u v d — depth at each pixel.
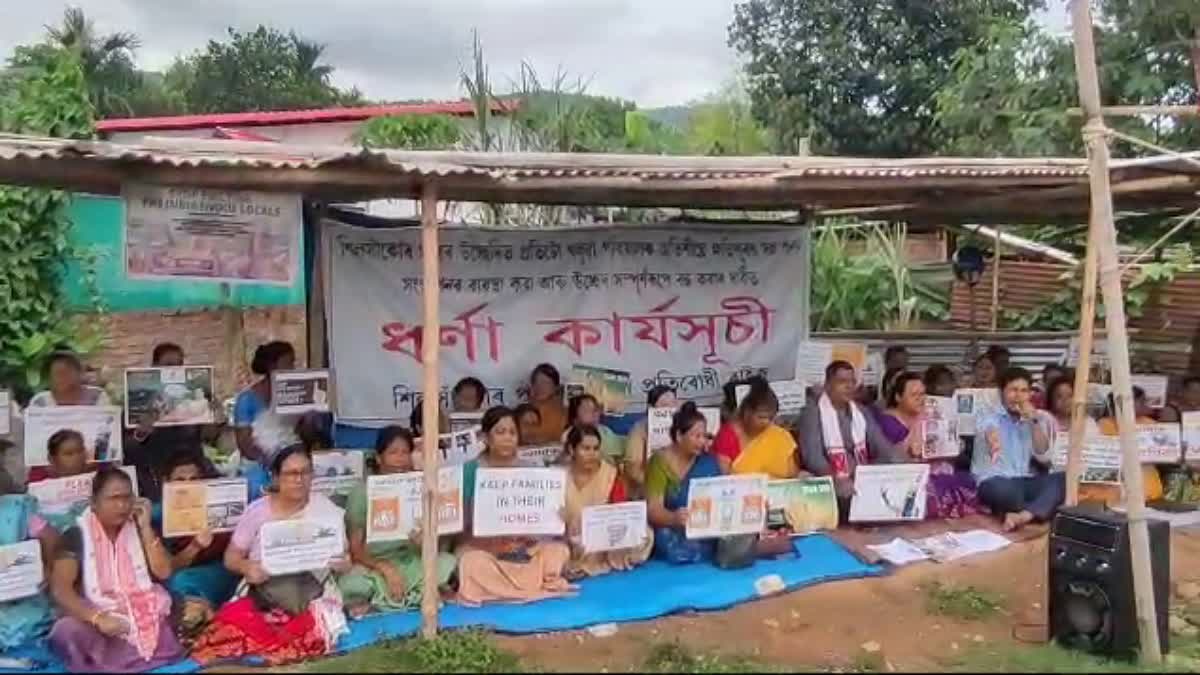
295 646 6.11
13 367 11.23
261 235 6.61
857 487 8.48
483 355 9.50
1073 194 8.38
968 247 13.81
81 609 5.91
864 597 7.37
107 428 7.56
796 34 23.53
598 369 9.85
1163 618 6.26
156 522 7.14
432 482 6.29
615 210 12.10
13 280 11.20
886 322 14.81
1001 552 8.32
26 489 7.05
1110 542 6.19
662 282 10.14
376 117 16.55
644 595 7.16
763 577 7.52
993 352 10.82
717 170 7.02
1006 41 12.55
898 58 22.45
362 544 6.87
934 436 9.16
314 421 8.48
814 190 7.35
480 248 9.48
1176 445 9.46
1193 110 6.37
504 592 7.02
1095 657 6.22
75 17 28.30
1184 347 12.30
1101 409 9.49
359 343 9.12
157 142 6.34
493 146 12.45
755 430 8.48
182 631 6.21
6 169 6.21
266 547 6.20
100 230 12.20
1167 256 12.23
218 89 43.94
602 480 7.68
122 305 12.43
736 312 10.43
